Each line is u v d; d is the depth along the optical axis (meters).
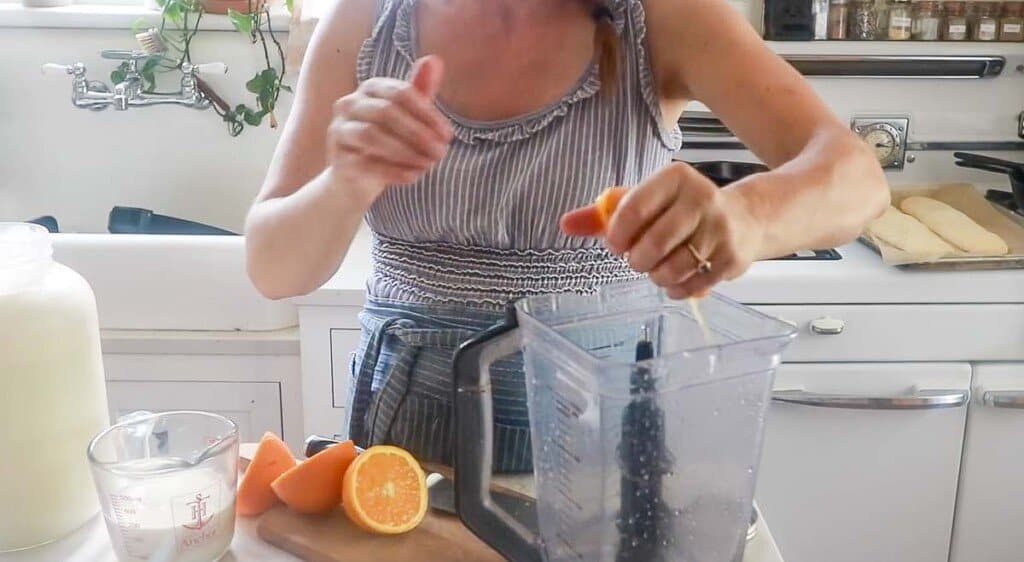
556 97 0.96
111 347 1.63
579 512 0.67
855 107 2.06
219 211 2.04
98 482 0.76
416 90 0.70
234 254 1.62
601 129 0.95
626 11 0.94
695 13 0.92
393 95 0.70
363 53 1.02
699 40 0.91
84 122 1.97
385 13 1.01
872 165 0.79
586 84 0.95
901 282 1.63
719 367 0.63
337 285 1.60
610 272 0.99
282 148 1.04
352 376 1.05
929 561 1.76
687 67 0.93
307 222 0.90
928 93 2.06
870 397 1.66
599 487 0.65
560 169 0.95
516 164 0.95
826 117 0.84
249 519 0.85
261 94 1.92
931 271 1.66
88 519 0.87
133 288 1.63
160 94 1.93
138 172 2.00
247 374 1.66
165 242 1.62
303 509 0.83
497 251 0.98
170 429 0.86
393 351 0.99
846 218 0.74
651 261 0.60
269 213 0.95
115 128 1.97
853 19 1.99
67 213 2.02
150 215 1.90
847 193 0.74
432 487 0.87
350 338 1.61
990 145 2.08
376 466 0.82
